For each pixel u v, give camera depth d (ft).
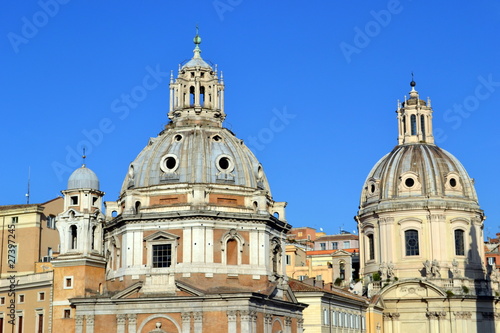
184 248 347.15
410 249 493.36
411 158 509.35
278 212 384.47
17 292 391.86
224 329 329.72
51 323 369.30
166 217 350.02
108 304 342.23
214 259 347.97
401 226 495.41
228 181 362.74
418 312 478.59
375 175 516.32
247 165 372.17
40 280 381.81
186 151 366.02
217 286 344.90
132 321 338.13
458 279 478.18
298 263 563.07
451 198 495.41
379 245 501.15
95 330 341.41
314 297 391.24
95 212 373.61
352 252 604.49
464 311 475.72
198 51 400.47
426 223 492.95
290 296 371.56
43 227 437.99
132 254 351.67
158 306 336.90
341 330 415.64
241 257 352.90
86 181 374.84
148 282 344.08
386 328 481.87
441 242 488.85
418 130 524.52
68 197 374.84
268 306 348.18
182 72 393.50
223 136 377.30
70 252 368.68
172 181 360.48
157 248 351.25
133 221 353.51
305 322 391.45
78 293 362.12
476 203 504.02
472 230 497.05
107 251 371.97
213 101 390.42
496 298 485.56
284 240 382.42
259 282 352.90
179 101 389.39
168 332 334.85
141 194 360.89
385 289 480.64
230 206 357.41
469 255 492.54
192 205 351.46
